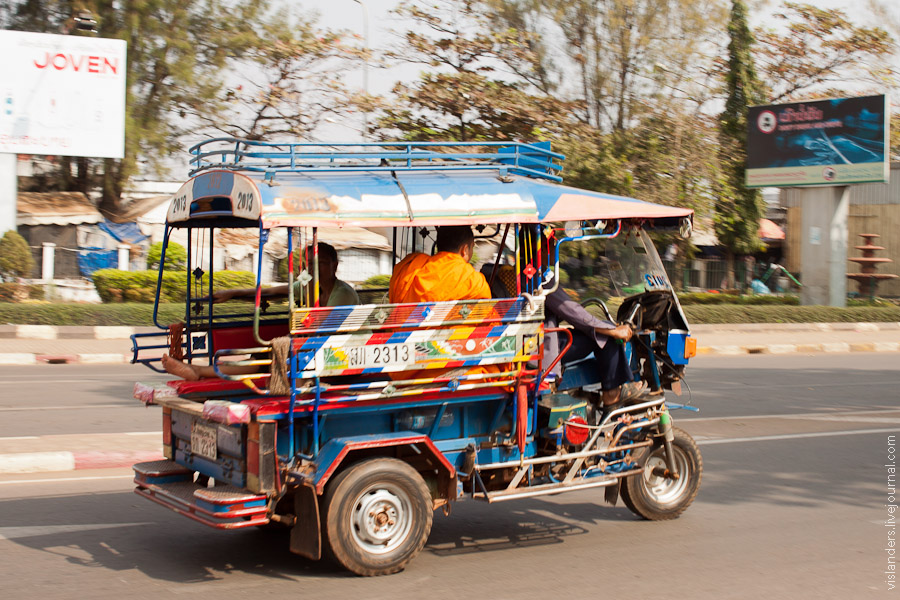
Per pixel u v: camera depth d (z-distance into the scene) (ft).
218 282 21.76
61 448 26.30
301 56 89.25
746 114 108.99
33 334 59.93
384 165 18.48
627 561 18.30
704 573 17.57
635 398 21.08
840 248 96.84
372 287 21.08
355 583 16.46
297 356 15.81
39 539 19.01
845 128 93.91
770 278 119.44
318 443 16.70
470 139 79.00
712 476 26.71
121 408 35.22
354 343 16.30
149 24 96.68
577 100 87.92
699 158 88.12
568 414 19.36
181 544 18.90
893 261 123.75
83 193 108.17
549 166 20.06
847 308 88.33
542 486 18.72
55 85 77.61
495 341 17.78
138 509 21.56
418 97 78.23
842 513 22.62
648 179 85.46
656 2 86.38
